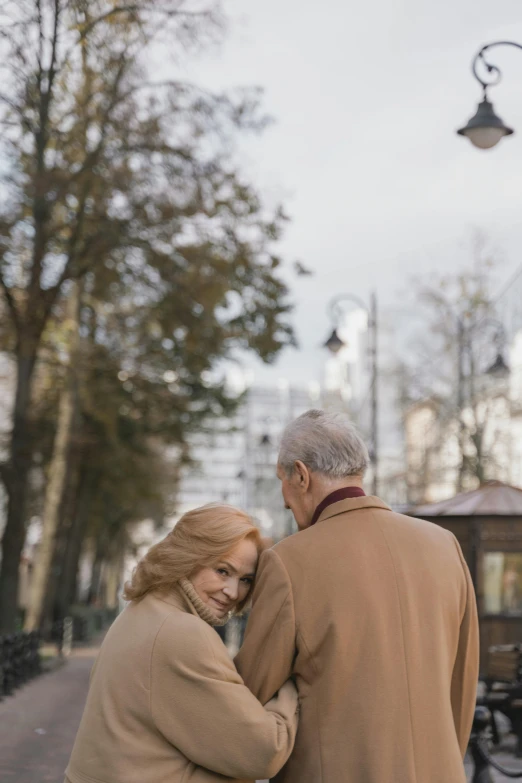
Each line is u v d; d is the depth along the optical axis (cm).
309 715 284
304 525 316
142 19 2002
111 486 4019
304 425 317
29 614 2984
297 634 286
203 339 2259
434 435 3725
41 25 1995
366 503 306
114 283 2314
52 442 3331
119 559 7206
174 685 283
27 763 1009
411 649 286
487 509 1423
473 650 313
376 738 276
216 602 310
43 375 3291
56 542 3020
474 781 601
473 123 1188
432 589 297
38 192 2052
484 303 3606
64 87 2106
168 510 5866
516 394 3550
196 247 2166
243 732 276
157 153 2111
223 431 3447
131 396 3100
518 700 991
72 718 1425
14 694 1759
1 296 2309
